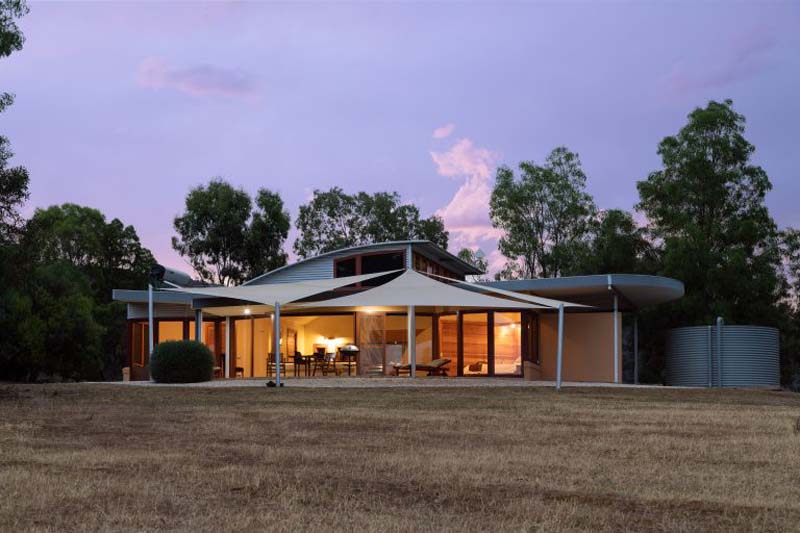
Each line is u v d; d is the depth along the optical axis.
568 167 46.69
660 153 38.56
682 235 36.31
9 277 19.12
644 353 37.47
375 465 7.98
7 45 18.64
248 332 28.84
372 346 25.36
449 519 5.71
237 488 6.73
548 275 46.00
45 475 7.20
